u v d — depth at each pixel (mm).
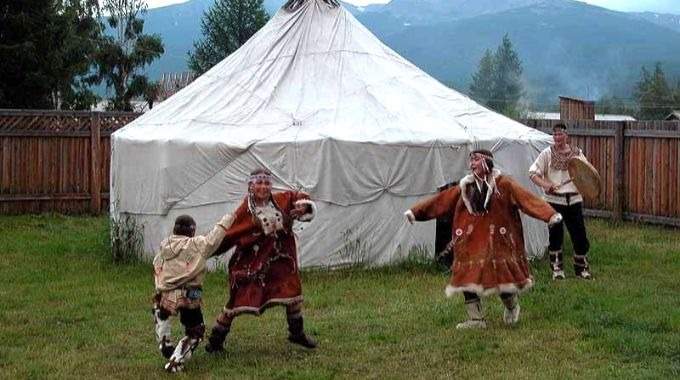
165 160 10844
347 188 10508
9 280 10344
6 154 16031
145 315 8539
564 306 8438
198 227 10734
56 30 22938
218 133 10820
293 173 10398
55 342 7551
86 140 16672
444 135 10938
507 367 6578
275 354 7004
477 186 7605
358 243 10625
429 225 10930
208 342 7164
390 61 12297
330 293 9352
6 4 22109
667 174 14406
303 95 11391
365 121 10969
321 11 12461
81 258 11875
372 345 7262
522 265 7676
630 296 9016
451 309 8406
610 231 14141
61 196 16484
